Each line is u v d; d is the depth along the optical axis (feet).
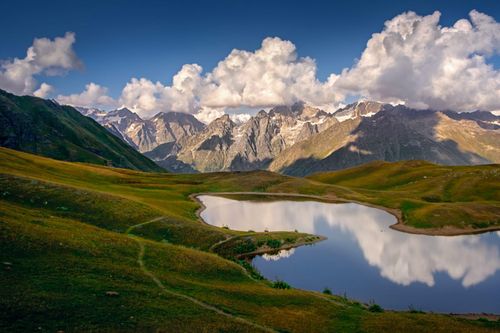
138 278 140.77
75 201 274.36
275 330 116.88
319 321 133.39
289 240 314.14
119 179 545.85
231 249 275.39
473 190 554.05
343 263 265.75
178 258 185.68
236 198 598.75
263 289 171.32
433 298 207.00
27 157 488.85
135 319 103.24
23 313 93.76
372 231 378.73
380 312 161.58
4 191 255.29
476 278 241.14
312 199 606.14
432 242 339.36
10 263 121.49
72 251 149.79
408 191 607.37
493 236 363.76
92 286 120.26
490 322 161.27
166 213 316.81
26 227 157.79
